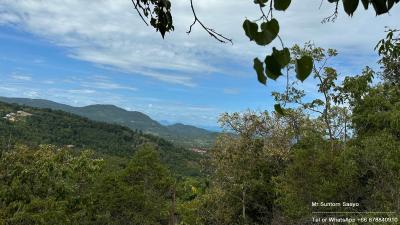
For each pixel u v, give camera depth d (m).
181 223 28.80
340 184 11.73
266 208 21.81
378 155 10.94
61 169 24.72
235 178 22.84
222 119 23.39
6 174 22.38
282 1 1.22
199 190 40.28
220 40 1.79
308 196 12.13
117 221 27.55
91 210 26.31
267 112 22.39
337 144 14.86
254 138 22.97
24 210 20.39
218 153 23.56
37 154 24.64
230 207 23.70
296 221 12.57
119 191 27.77
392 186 10.28
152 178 30.55
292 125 20.09
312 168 12.25
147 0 2.48
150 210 29.00
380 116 14.54
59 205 21.78
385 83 16.31
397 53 5.15
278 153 20.34
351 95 17.30
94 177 26.81
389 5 1.27
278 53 1.25
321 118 18.83
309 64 1.22
